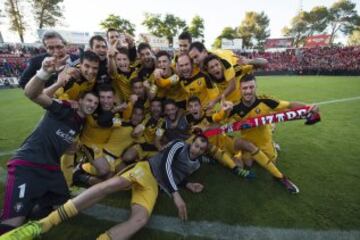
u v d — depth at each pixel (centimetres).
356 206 258
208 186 301
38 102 225
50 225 212
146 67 392
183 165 276
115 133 335
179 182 287
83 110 259
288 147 418
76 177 318
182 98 408
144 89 365
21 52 2377
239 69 382
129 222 215
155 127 366
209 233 226
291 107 326
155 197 247
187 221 241
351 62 2647
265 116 316
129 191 293
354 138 457
